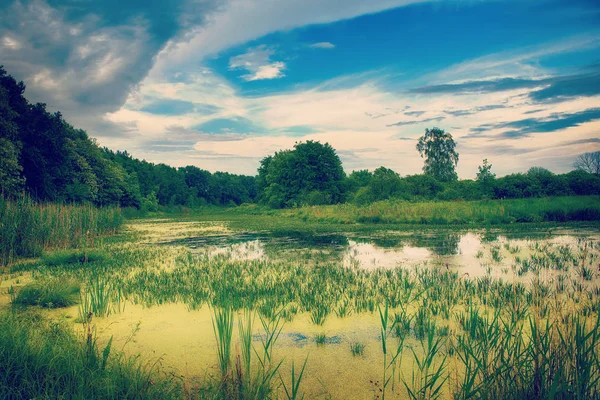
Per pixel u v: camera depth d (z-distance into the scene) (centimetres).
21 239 1198
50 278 820
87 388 320
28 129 2866
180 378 376
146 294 695
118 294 696
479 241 1337
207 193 10800
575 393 282
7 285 799
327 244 1405
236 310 598
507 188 3425
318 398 341
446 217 2075
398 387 357
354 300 634
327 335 489
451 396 329
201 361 423
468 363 359
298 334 495
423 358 412
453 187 3588
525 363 337
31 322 520
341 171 5528
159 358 429
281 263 1002
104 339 490
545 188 3422
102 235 1888
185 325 541
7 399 299
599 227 1675
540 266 864
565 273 786
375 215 2348
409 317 544
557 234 1470
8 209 1191
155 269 959
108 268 966
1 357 348
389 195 3331
